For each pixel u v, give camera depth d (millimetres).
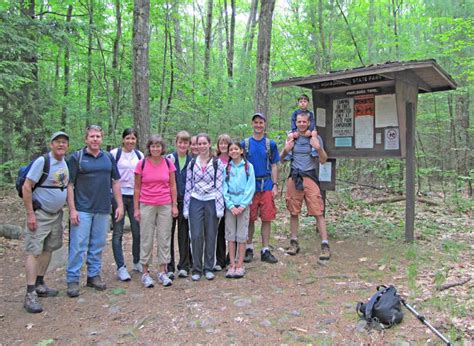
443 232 7016
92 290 4695
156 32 15906
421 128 12016
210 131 11828
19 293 4715
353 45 13461
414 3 14516
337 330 3561
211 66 16469
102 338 3531
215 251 5137
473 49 11609
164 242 4891
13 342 3488
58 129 11750
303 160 5902
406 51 12062
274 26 16453
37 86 10180
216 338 3486
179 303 4250
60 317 3986
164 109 13094
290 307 4078
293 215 5996
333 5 13250
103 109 13945
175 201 4965
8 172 11711
